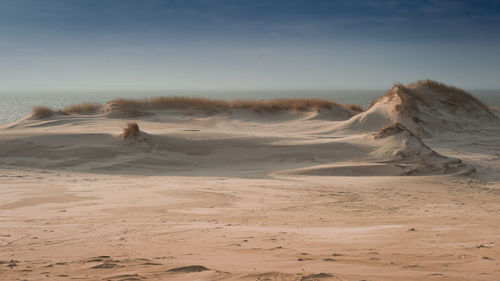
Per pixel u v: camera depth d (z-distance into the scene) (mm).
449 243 5504
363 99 129625
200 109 39938
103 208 9961
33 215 8867
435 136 31750
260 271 3654
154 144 22094
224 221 8328
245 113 40062
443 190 15102
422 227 7262
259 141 23656
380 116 33625
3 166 17969
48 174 16703
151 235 6445
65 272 3834
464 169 19562
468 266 4000
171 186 14016
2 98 158750
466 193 14594
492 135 32812
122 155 20500
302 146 22812
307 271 3691
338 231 6949
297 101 43438
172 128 32531
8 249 5418
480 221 8289
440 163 19859
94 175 17141
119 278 3496
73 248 5430
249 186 14438
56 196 11617
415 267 3980
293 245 5508
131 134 22328
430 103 36781
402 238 5992
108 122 33625
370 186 15297
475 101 39250
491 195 14297
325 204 11406
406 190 14711
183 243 5730
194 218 8656
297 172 18766
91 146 21172
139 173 18234
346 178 17391
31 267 4105
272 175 18188
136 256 4773
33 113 35562
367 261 4301
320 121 37250
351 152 21859
